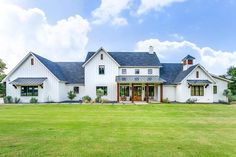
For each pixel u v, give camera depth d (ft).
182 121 46.68
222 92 113.39
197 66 108.99
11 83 101.65
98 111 66.44
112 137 30.60
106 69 113.70
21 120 46.93
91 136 31.12
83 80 118.93
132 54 124.36
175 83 114.83
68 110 69.10
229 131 35.83
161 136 31.60
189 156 22.71
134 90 115.96
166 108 76.54
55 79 105.40
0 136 30.91
